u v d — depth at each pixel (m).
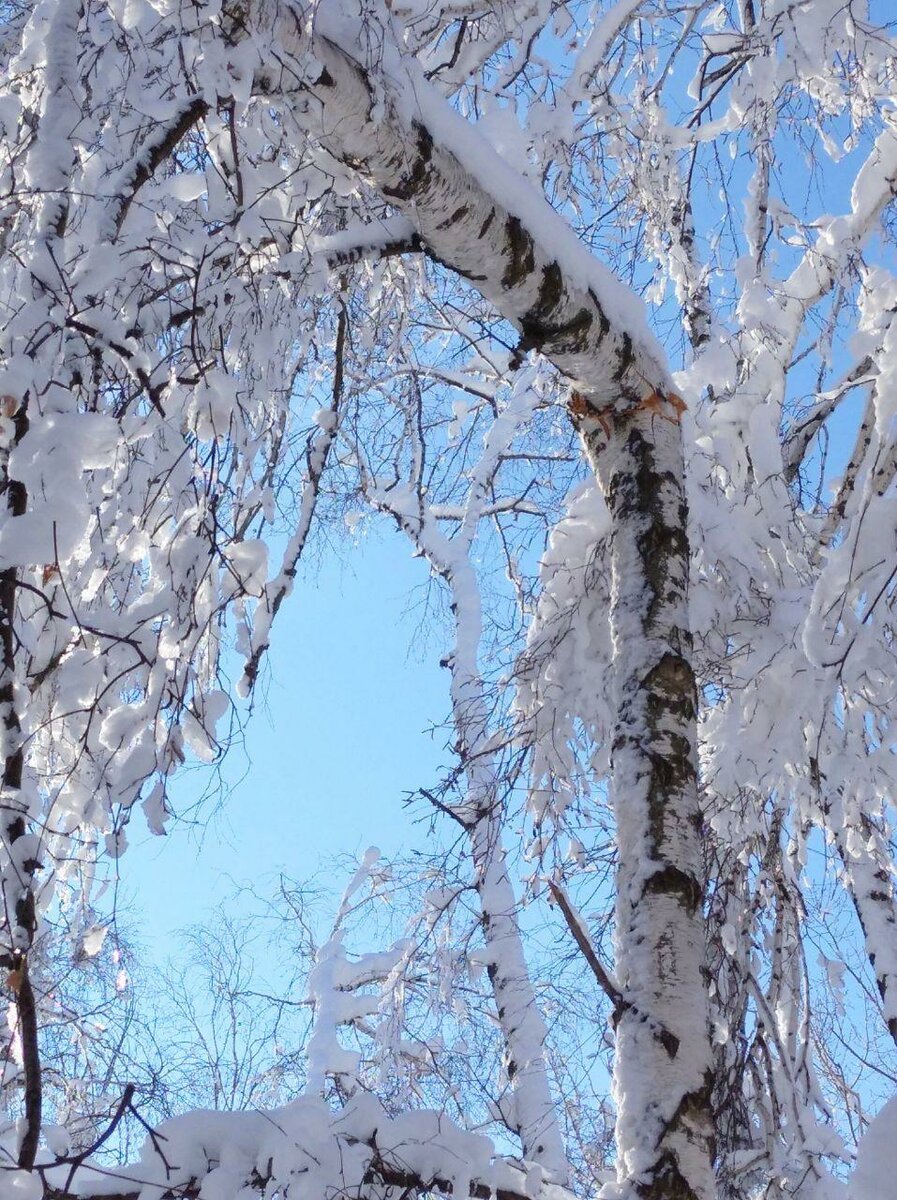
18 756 2.26
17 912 2.19
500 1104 5.99
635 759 3.33
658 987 3.01
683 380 4.82
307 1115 3.10
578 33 5.05
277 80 3.02
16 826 2.22
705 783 4.58
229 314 3.02
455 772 4.39
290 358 3.41
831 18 4.65
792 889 4.93
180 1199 3.00
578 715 4.58
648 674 3.43
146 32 2.79
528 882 4.81
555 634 4.60
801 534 4.73
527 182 3.54
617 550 3.69
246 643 3.02
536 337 3.68
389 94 3.14
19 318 2.39
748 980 4.82
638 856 3.21
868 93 4.87
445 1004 6.13
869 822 4.68
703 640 4.47
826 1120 4.98
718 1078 4.60
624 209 5.24
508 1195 3.25
